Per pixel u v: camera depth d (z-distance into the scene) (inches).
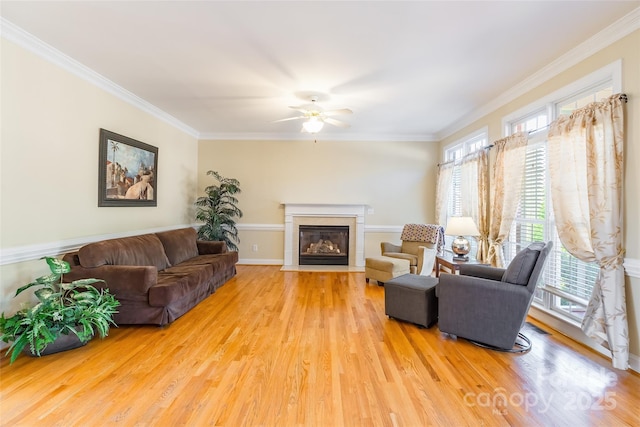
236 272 213.6
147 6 88.0
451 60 118.1
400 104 169.2
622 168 93.8
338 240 251.0
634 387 83.0
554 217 114.9
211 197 221.8
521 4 85.2
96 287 118.0
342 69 126.3
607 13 89.2
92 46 111.0
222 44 108.2
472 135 188.7
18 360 94.7
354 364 94.4
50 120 116.3
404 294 127.5
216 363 94.1
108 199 145.6
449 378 87.0
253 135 243.8
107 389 80.1
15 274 105.0
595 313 98.6
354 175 244.8
